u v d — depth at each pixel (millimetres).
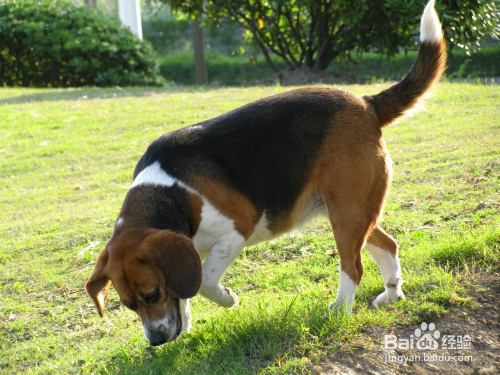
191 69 21438
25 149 8867
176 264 3121
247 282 4695
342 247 3746
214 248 3602
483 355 3145
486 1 10914
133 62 14688
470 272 3881
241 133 3676
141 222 3395
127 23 15445
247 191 3607
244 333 3562
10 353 4070
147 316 3332
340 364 3193
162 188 3502
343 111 3773
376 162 3773
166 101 10773
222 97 10758
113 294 4820
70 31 14352
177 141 3656
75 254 5547
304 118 3729
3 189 7629
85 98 11609
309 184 3777
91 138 9109
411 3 10898
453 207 5336
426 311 3520
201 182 3516
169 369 3365
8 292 4969
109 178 7621
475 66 15328
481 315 3416
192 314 4340
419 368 3125
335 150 3709
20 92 12672
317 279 4559
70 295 4844
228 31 22266
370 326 3506
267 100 3848
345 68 18531
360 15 11539
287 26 13961
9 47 14523
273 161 3668
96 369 3660
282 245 5227
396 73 17906
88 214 6465
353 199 3715
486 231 4359
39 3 14547
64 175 7930
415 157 7051
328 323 3516
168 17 23609
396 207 5609
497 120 8117
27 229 6254
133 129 9344
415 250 4488
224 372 3275
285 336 3502
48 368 3785
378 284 4203
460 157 6711
